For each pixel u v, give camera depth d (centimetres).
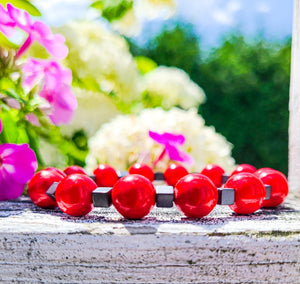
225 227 12
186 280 12
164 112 25
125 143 23
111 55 25
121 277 12
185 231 12
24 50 16
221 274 12
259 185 13
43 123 17
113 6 27
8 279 12
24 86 16
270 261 12
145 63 32
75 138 22
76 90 24
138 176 13
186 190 13
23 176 16
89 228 12
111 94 26
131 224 12
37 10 16
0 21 15
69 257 12
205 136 24
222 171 17
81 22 26
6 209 14
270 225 12
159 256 12
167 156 22
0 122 16
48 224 13
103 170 17
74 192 13
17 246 12
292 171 18
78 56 24
